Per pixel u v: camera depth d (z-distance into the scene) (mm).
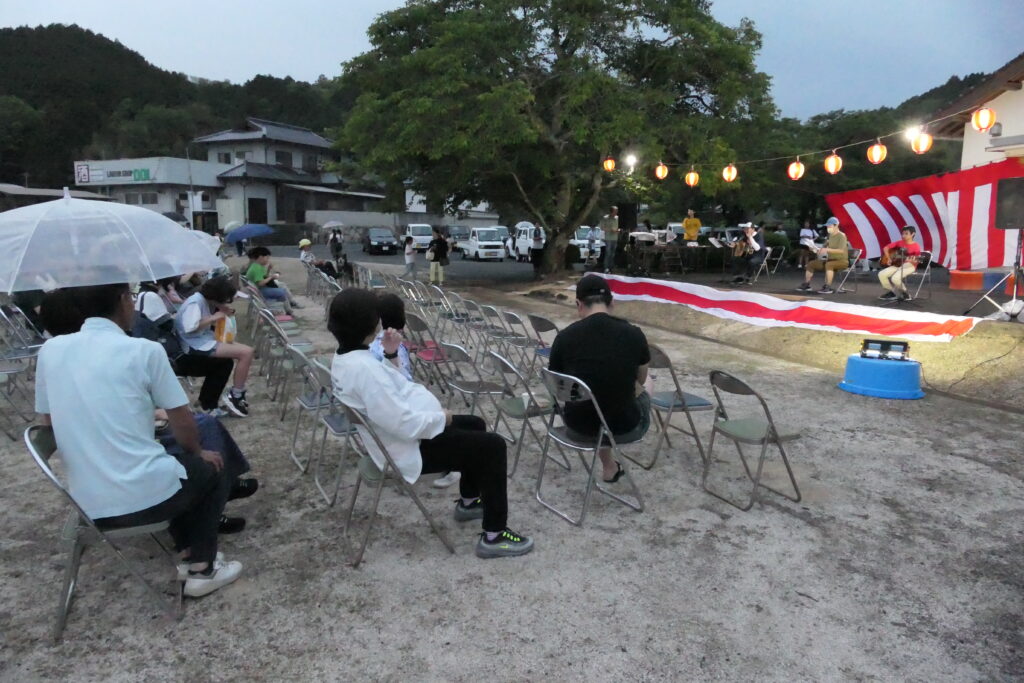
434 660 2438
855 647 2529
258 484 3975
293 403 5754
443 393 6160
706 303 9867
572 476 4215
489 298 13617
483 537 3178
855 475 4207
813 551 3248
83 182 37938
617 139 13336
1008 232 9484
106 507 2404
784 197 22859
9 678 2318
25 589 2877
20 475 4152
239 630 2604
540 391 6352
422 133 13164
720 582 2969
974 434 5012
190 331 5031
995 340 6426
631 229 18375
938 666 2426
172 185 37969
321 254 28734
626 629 2627
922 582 2982
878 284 13016
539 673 2371
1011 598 2861
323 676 2352
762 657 2467
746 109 15211
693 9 14477
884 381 6008
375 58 15273
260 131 41219
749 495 3906
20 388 6035
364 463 3168
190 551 2771
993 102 11102
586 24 13477
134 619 2668
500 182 16219
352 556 3158
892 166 22281
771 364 7438
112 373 2395
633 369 3498
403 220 45031
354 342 2955
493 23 13180
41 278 3730
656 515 3635
